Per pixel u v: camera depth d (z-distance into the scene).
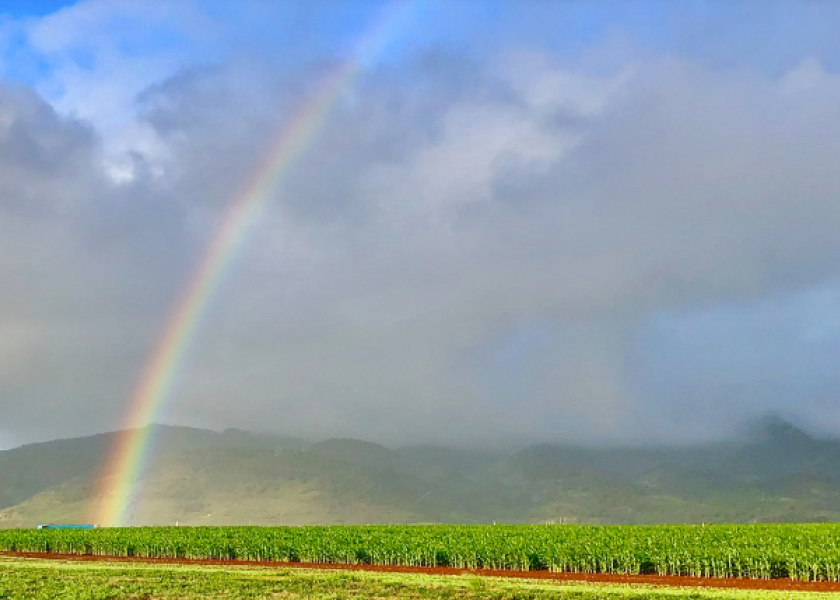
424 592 44.00
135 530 103.44
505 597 41.78
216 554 77.44
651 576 56.03
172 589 45.38
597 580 52.81
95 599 41.66
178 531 99.50
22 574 54.19
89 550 86.38
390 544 71.81
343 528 102.44
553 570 60.84
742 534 72.88
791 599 40.66
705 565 55.69
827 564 52.78
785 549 55.91
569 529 90.50
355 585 47.41
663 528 87.62
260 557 75.25
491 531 89.06
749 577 54.81
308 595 42.75
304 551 73.12
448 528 98.94
